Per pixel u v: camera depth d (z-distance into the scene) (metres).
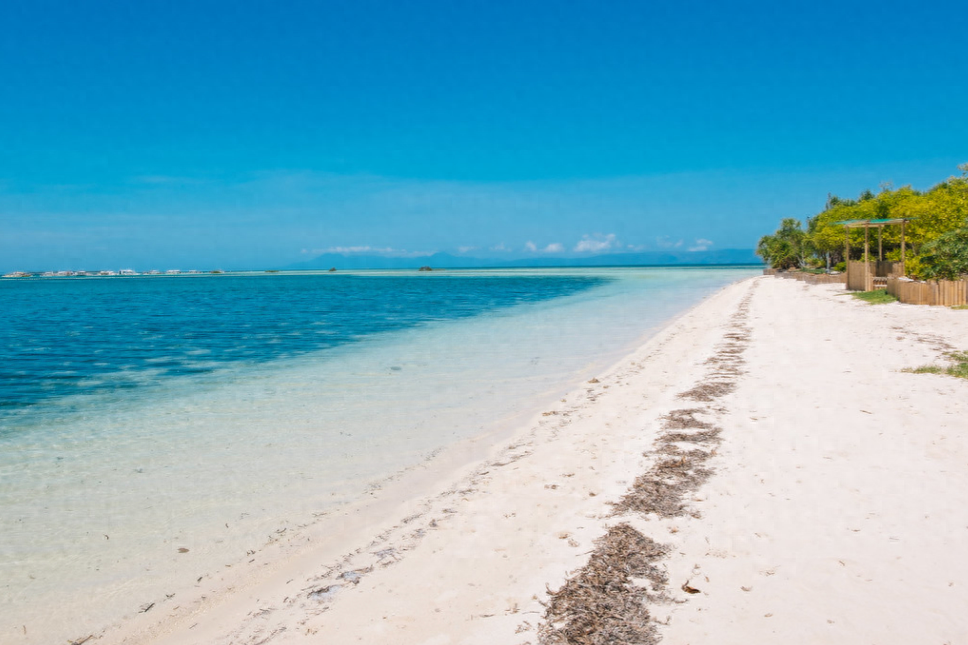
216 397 11.62
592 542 5.05
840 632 3.66
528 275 146.12
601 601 4.16
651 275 114.00
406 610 4.22
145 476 7.29
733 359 13.51
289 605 4.42
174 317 32.00
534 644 3.73
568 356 15.85
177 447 8.41
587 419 9.20
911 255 31.22
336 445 8.42
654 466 6.80
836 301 26.53
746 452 7.05
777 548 4.73
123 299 53.59
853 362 12.04
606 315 28.30
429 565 4.86
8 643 4.13
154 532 5.77
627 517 5.49
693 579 4.36
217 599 4.61
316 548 5.37
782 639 3.63
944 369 10.67
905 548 4.61
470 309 34.75
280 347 18.97
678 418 8.75
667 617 3.92
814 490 5.80
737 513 5.42
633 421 8.84
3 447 8.53
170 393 12.08
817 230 52.12
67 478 7.25
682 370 12.62
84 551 5.43
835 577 4.27
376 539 5.45
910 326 16.77
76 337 22.59
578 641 3.73
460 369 14.21
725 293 42.91
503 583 4.50
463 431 9.02
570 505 5.89
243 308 39.00
